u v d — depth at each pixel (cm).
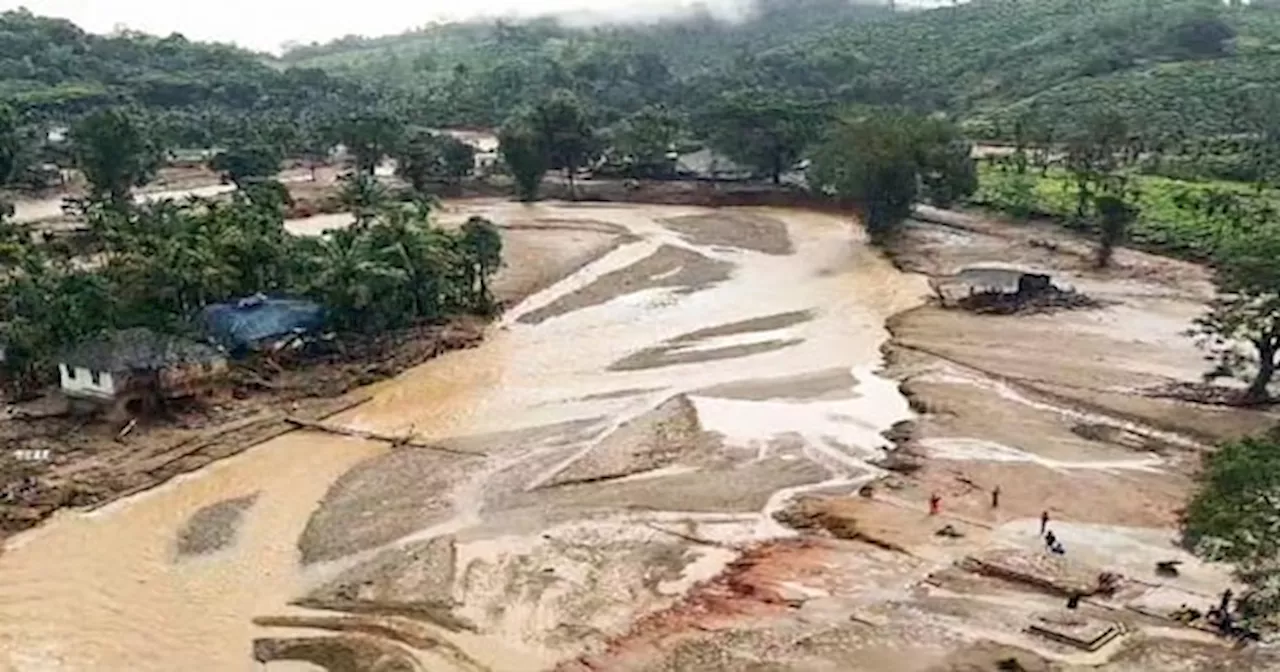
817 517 6003
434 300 9569
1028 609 5009
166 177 16200
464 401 7975
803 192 15912
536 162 15975
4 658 4816
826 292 11138
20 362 7606
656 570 5478
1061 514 6019
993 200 14425
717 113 16812
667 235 13888
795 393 8062
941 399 7819
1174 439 7125
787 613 5025
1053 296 10494
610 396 8075
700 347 9300
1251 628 4753
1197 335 8925
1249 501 4606
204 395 7531
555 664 4697
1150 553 5553
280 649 4872
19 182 14588
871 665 4572
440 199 16200
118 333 7394
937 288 10962
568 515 6094
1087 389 8012
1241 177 14925
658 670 4600
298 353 8506
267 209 10606
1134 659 4581
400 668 4703
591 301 10775
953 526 5881
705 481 6519
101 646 4909
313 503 6309
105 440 6950
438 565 5531
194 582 5434
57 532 5925
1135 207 12388
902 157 12975
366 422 7550
